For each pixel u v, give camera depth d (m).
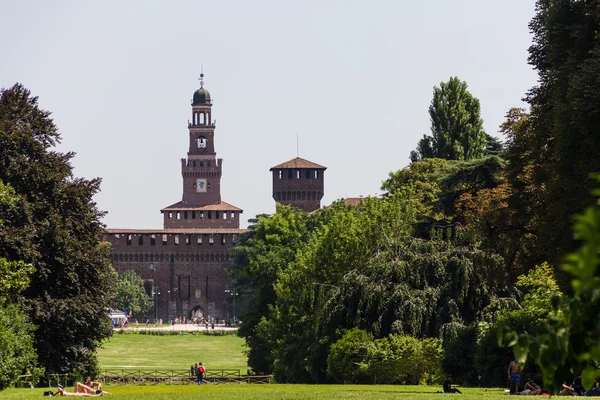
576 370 14.77
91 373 89.00
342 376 82.50
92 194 88.31
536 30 73.00
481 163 111.50
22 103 88.12
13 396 57.12
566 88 63.50
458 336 76.62
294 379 102.31
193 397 53.28
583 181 59.09
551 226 62.78
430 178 134.25
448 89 159.88
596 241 11.09
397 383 81.06
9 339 65.31
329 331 87.62
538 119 70.88
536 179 70.50
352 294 86.88
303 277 112.75
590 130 58.22
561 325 14.15
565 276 60.22
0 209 76.50
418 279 84.12
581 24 63.59
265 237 164.00
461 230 88.56
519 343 14.16
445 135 157.50
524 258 83.62
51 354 81.88
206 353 190.50
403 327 81.56
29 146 82.81
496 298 80.25
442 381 79.06
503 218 84.31
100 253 85.12
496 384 69.94
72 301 80.88
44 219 80.62
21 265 63.41
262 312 145.00
